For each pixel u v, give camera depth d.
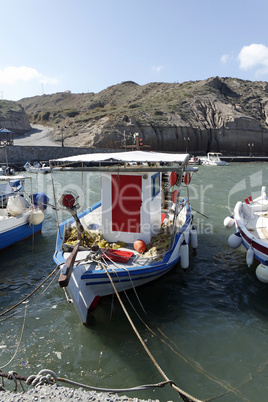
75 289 5.87
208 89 94.00
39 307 7.19
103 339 5.97
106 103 134.12
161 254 7.10
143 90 130.25
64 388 3.99
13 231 11.23
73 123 80.50
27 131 85.25
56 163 7.23
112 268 6.53
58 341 5.93
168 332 6.16
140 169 6.93
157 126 68.94
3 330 6.30
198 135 73.31
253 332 6.18
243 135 74.06
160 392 4.72
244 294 7.71
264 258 7.91
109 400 3.85
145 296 7.49
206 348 5.70
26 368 5.22
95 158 7.24
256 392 4.71
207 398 4.59
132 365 5.28
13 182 18.91
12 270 9.31
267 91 103.12
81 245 7.51
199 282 8.30
